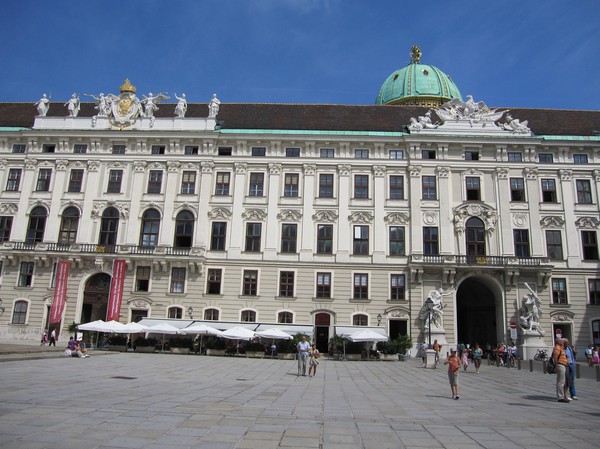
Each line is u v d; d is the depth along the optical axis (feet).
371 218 159.22
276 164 162.71
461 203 158.92
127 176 163.53
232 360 118.93
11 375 65.00
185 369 89.30
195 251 154.92
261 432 35.86
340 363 122.42
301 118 176.55
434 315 147.13
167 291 153.89
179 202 160.76
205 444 31.89
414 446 33.42
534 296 146.20
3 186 165.27
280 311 153.17
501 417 45.65
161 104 185.37
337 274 155.22
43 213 162.91
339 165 162.50
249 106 184.96
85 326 131.03
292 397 56.75
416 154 162.61
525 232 157.38
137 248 156.35
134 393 53.06
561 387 57.82
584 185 160.56
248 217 160.04
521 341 145.89
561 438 36.70
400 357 138.31
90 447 29.94
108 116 168.96
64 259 155.63
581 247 156.04
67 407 41.78
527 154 161.68
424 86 236.02
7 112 185.47
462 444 34.27
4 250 156.35
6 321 154.10
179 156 163.53
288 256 157.17
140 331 132.46
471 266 149.59
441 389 71.77
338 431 37.32
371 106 185.68
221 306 153.89
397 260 155.84
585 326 150.30
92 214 160.76
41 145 167.32
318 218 159.33
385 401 56.29
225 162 163.94
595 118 178.09
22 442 30.32
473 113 166.91
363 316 152.25
